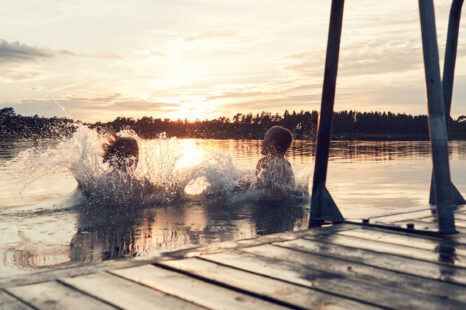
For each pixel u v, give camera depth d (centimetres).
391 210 377
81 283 147
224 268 166
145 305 128
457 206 341
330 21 290
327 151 293
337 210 285
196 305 128
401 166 873
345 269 167
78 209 347
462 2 346
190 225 288
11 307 125
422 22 241
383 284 150
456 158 1103
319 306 129
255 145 1620
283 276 157
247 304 130
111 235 257
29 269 190
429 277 158
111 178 403
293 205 377
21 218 311
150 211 341
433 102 239
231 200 398
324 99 293
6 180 556
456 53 354
